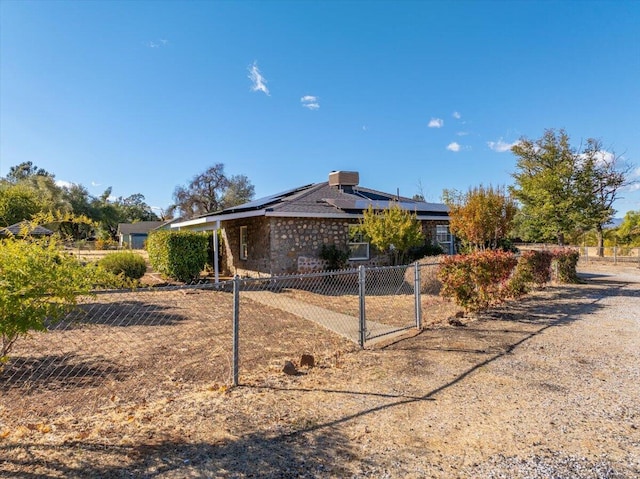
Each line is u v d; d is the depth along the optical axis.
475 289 8.45
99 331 6.77
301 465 2.73
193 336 6.48
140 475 2.56
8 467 2.61
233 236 16.61
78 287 2.99
